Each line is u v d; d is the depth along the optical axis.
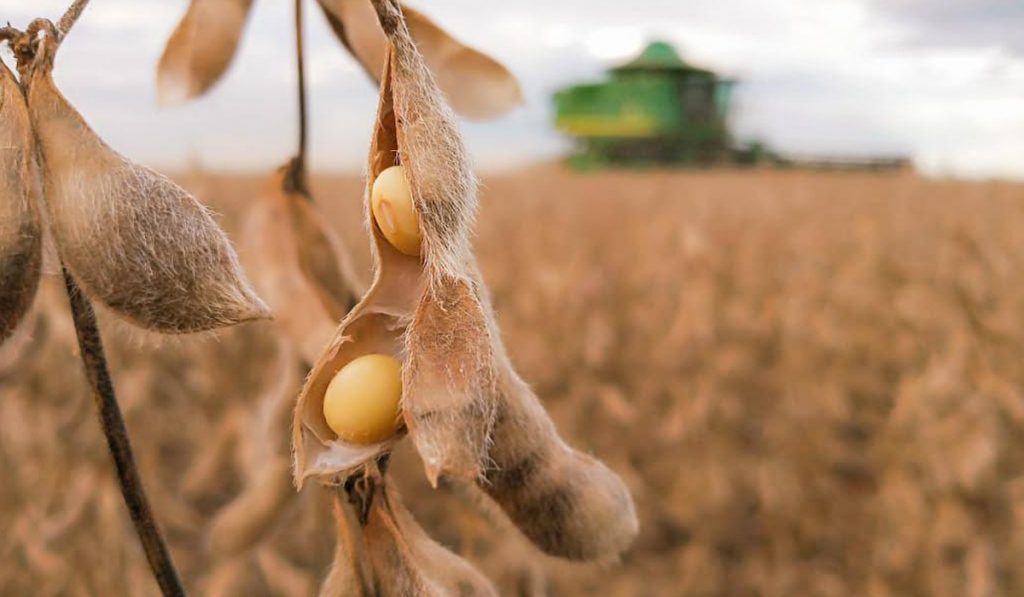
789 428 8.76
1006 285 9.98
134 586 4.78
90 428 5.72
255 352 7.87
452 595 1.50
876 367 10.11
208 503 6.31
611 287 11.89
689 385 9.12
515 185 30.34
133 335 1.23
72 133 1.20
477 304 1.24
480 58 1.82
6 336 1.18
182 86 2.04
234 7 2.04
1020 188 26.55
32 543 4.94
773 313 10.95
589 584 6.47
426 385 1.19
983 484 7.07
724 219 19.58
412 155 1.24
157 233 1.20
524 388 1.59
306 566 5.90
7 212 1.16
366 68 1.83
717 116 68.75
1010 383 8.08
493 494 1.58
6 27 1.19
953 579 6.70
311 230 2.11
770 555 7.60
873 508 7.87
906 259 13.72
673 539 7.93
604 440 8.59
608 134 68.75
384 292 1.34
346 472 1.43
